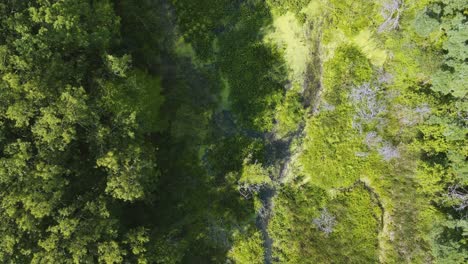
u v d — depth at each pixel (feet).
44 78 70.18
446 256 80.28
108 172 74.74
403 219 88.89
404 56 87.25
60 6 70.18
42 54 70.28
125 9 88.74
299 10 92.22
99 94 74.43
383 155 90.58
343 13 91.09
